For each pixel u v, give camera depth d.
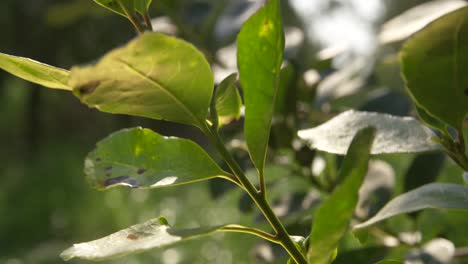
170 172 0.78
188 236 0.73
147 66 0.73
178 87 0.74
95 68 0.72
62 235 4.32
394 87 1.15
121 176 0.78
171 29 1.46
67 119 7.56
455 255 1.02
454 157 0.80
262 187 0.77
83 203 4.60
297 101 1.25
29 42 4.97
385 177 1.07
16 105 7.60
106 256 0.71
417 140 0.81
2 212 4.72
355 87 1.32
